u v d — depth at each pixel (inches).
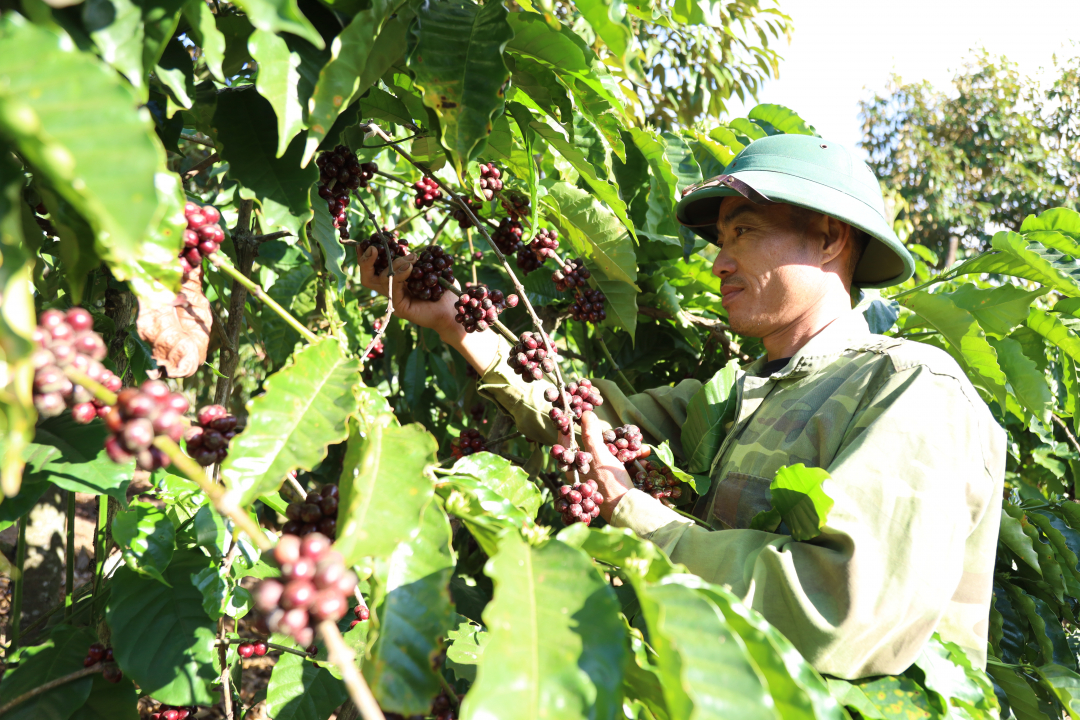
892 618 42.7
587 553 33.8
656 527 52.4
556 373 58.1
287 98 35.3
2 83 22.6
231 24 41.2
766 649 27.7
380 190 104.4
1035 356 93.4
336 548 29.1
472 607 81.5
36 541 97.0
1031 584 77.4
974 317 81.7
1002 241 84.5
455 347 69.8
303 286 103.2
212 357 71.9
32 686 42.2
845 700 42.7
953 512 45.4
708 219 79.6
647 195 86.7
